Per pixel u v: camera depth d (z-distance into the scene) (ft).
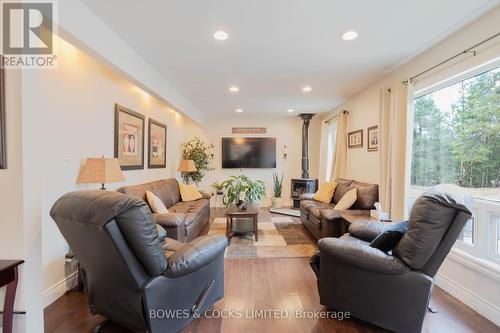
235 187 13.82
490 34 6.73
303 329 5.99
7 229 4.25
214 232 14.21
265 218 17.81
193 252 5.78
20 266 4.26
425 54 9.25
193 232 11.73
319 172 21.90
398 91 10.27
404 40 8.36
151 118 14.30
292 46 8.76
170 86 13.14
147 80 10.21
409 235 5.39
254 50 9.12
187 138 22.33
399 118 10.25
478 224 7.03
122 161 11.11
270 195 22.88
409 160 9.73
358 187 12.91
